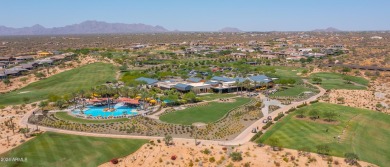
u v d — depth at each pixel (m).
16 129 123.38
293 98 180.50
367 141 110.81
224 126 129.62
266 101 174.62
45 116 144.12
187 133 120.88
